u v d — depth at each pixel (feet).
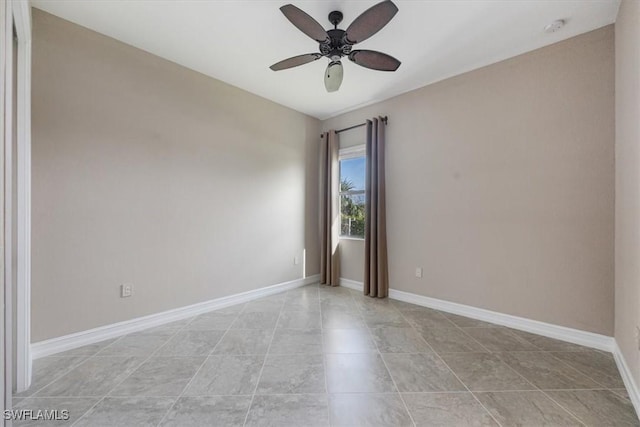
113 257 8.30
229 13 7.31
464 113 10.24
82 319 7.77
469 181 10.11
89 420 5.02
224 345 7.92
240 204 11.64
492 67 9.59
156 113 9.20
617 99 7.16
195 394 5.77
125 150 8.53
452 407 5.42
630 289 5.96
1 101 4.00
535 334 8.64
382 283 12.27
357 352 7.55
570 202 8.13
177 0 6.86
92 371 6.55
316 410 5.33
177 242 9.71
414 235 11.62
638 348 5.33
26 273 6.00
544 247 8.57
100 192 8.07
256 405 5.46
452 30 7.93
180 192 9.79
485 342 8.12
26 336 5.90
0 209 3.94
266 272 12.66
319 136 15.19
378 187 12.35
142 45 8.68
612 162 7.50
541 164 8.62
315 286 14.29
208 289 10.59
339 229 14.74
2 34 4.03
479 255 9.87
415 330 8.96
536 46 8.62
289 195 13.69
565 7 7.02
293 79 10.82
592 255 7.80
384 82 11.03
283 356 7.32
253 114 12.10
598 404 5.50
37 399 5.56
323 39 6.77
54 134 7.31
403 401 5.60
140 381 6.19
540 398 5.68
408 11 7.16
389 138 12.48
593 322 7.79
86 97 7.82
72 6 7.04
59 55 7.39
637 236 5.49
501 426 4.95
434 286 11.03
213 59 9.48
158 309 9.25
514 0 6.79
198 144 10.27
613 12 7.14
